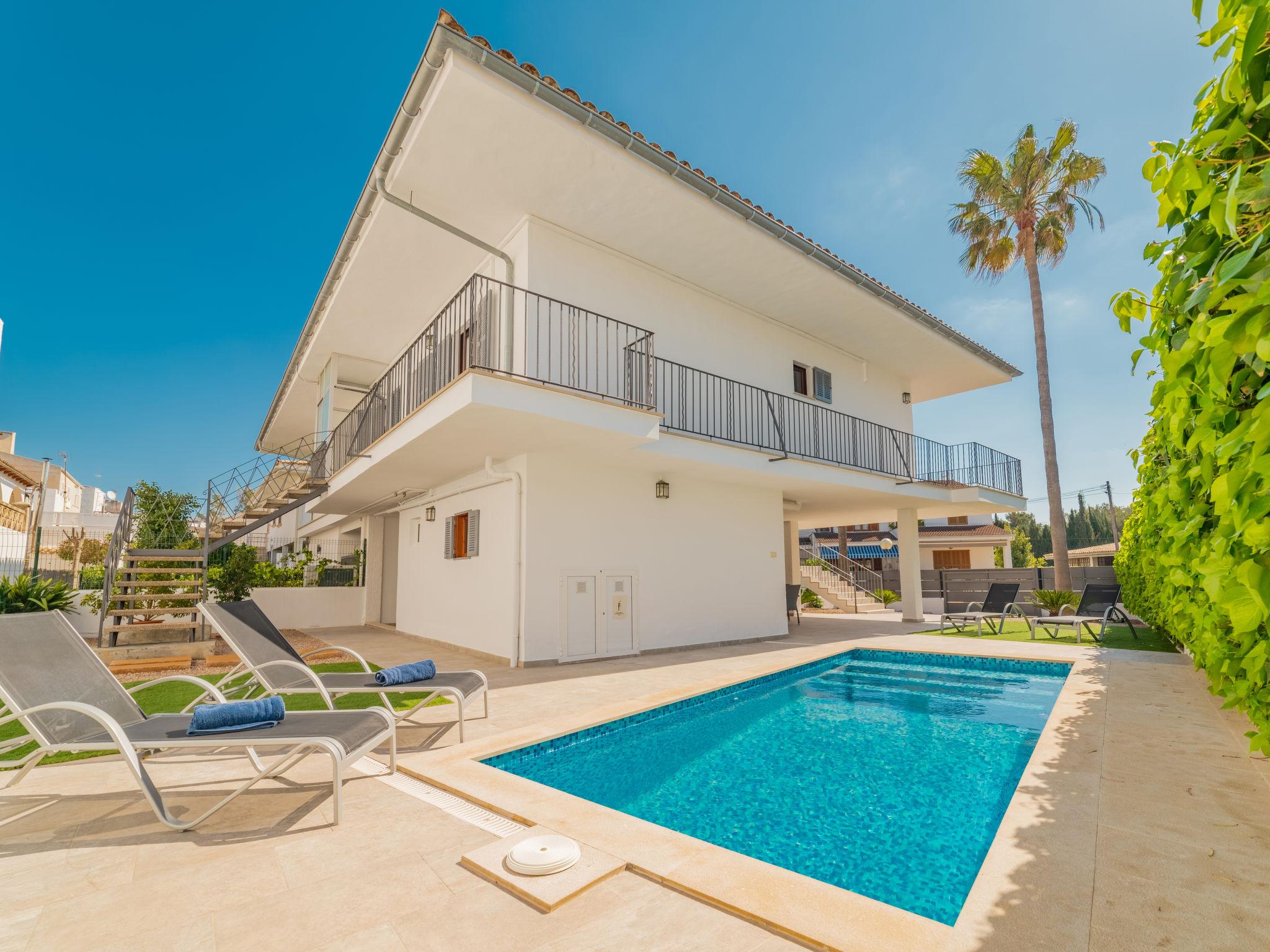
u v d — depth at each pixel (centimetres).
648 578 983
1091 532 6016
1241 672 237
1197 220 172
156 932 218
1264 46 126
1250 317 117
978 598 2227
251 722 335
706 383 1068
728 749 529
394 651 1025
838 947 198
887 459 1485
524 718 538
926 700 718
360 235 910
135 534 1415
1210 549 216
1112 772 365
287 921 224
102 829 309
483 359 903
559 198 814
